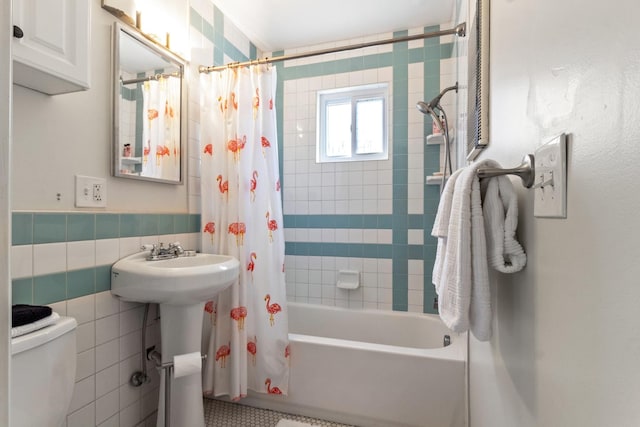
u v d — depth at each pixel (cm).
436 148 225
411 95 230
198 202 189
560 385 44
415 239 230
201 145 181
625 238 30
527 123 58
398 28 232
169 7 167
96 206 128
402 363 155
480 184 66
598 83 35
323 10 212
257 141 177
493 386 85
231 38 223
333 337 236
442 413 149
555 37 46
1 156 31
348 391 163
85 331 122
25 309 91
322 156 258
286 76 259
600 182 34
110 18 135
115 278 131
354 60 244
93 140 127
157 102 159
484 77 92
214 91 182
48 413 91
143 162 150
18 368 83
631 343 29
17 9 89
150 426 151
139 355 146
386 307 235
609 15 32
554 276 47
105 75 132
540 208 51
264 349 172
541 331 52
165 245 163
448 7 207
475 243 63
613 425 32
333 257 247
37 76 97
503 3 75
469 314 65
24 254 103
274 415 172
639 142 28
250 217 176
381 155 244
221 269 136
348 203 245
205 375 173
